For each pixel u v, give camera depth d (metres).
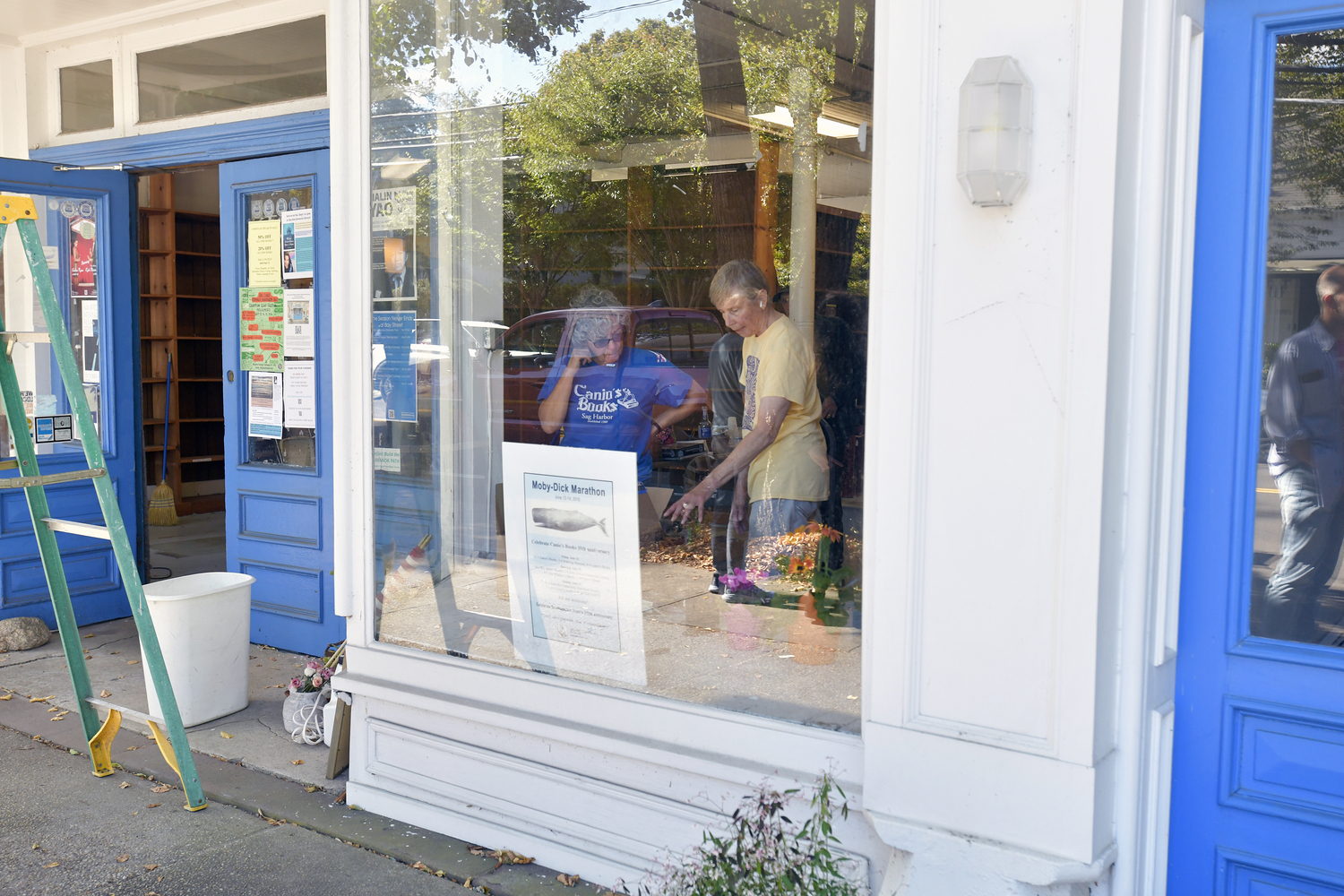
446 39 3.26
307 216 4.51
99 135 5.21
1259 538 2.08
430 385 3.19
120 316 5.20
